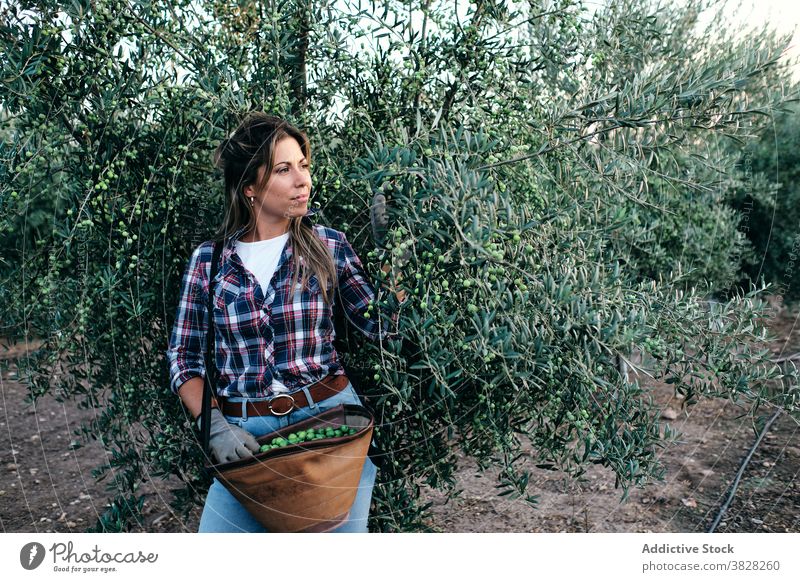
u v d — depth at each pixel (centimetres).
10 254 184
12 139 160
